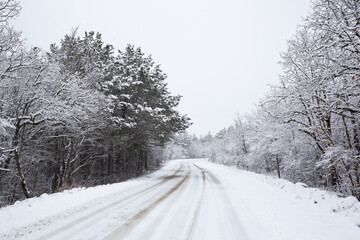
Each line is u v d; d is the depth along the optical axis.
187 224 5.67
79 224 5.55
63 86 12.17
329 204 6.68
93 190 10.45
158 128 20.12
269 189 10.74
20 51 10.21
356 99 9.97
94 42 16.80
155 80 21.41
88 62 14.80
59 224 5.51
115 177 19.75
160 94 22.84
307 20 10.21
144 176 20.44
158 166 39.53
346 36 8.98
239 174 19.66
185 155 117.31
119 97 19.08
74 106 12.06
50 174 17.70
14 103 11.07
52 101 10.74
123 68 20.02
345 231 4.73
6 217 5.83
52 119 11.30
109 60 18.78
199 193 10.24
